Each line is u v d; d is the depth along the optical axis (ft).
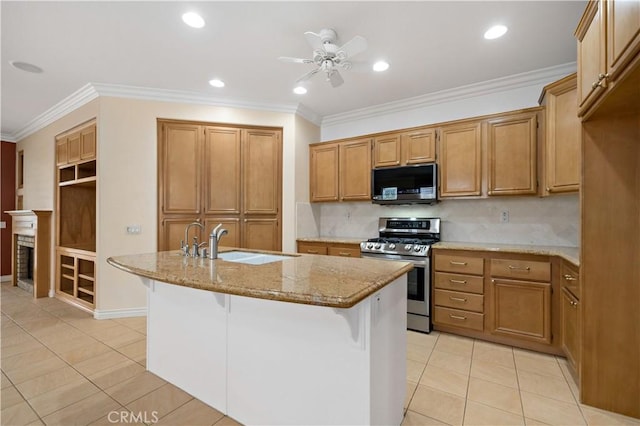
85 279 13.20
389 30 7.88
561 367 7.84
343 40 8.32
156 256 7.41
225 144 12.52
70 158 12.99
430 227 11.91
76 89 11.58
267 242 13.01
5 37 8.23
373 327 4.60
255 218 12.89
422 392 6.78
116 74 10.41
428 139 11.35
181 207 11.96
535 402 6.41
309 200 14.17
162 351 7.25
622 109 5.76
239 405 5.82
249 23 7.65
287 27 7.81
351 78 10.62
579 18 7.32
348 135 14.51
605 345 6.12
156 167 11.73
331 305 3.73
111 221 11.18
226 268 5.74
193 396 6.56
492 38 8.20
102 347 8.93
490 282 9.27
